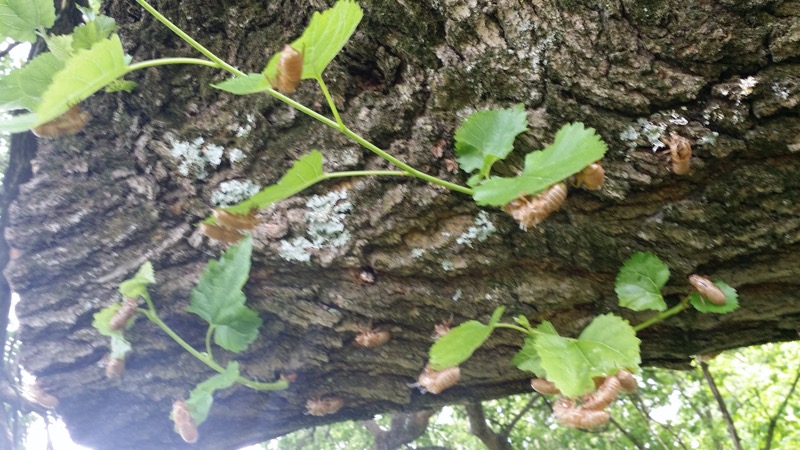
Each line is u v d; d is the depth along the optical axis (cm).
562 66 42
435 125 45
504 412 190
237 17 47
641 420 189
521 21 42
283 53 34
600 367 41
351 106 46
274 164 48
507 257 47
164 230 50
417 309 49
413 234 47
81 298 51
